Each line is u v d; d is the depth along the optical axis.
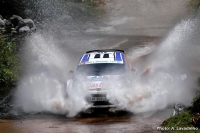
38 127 19.11
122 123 19.09
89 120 20.30
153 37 48.22
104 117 20.84
